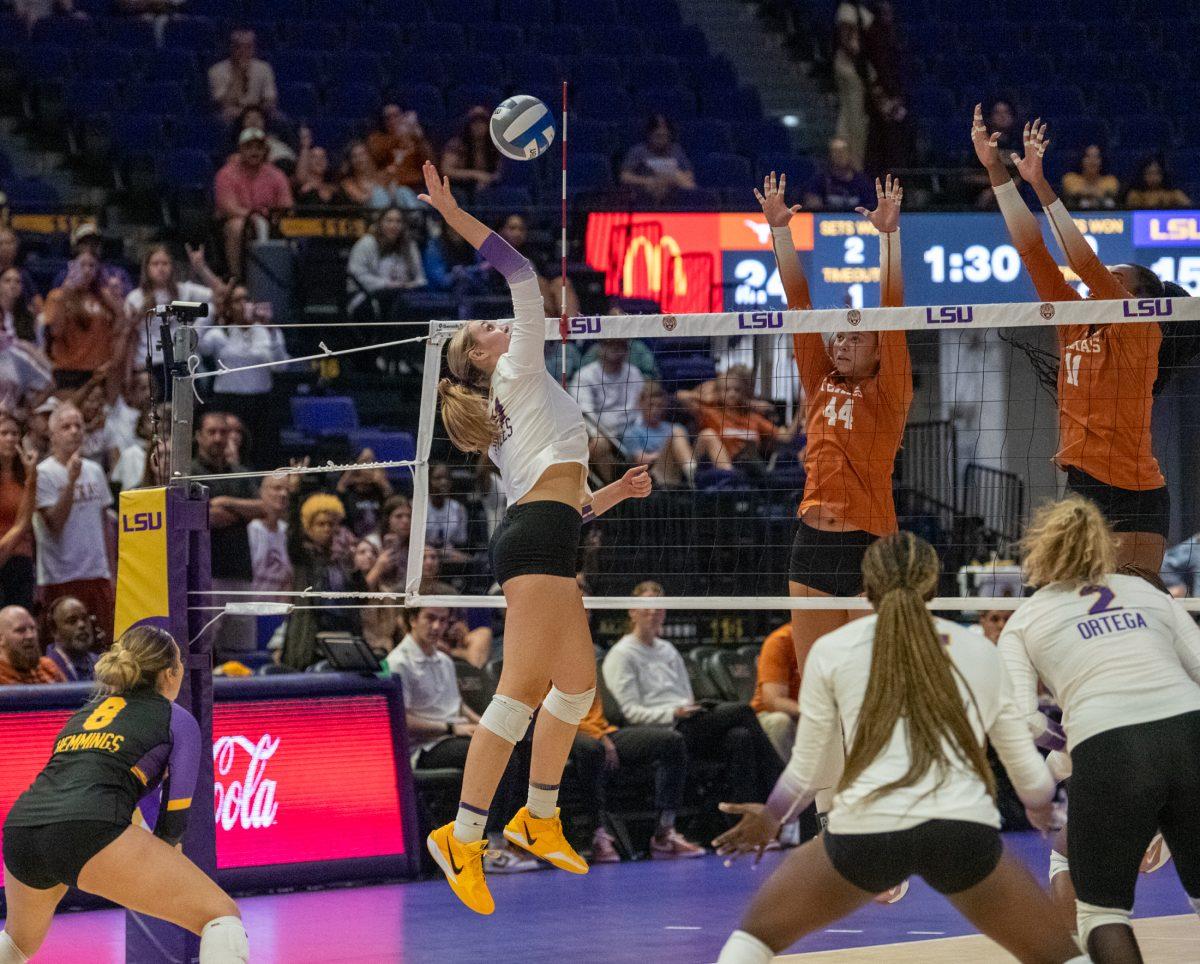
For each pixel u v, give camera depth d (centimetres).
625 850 1062
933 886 452
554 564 576
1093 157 1741
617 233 1508
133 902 561
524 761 1021
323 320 1517
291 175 1659
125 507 736
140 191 1659
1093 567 542
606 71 1922
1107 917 517
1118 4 2105
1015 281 1510
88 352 1327
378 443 1392
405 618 1060
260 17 1898
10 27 1784
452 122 1766
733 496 1278
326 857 938
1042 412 1472
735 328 644
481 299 1528
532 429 581
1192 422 1534
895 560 468
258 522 1175
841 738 480
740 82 2023
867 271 1489
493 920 829
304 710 947
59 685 893
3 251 1367
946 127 1875
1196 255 1529
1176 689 522
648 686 1107
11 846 568
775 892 459
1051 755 621
